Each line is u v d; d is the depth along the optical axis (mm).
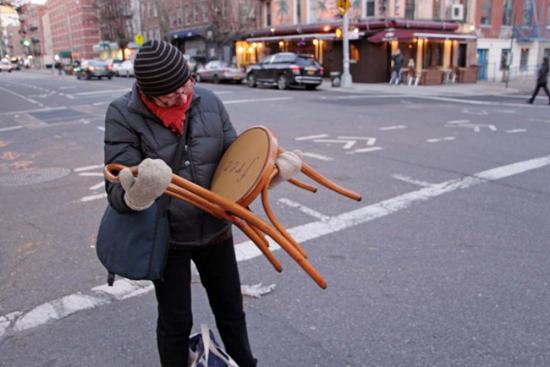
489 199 5676
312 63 22594
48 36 104125
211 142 2141
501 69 31812
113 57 61125
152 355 2932
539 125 11031
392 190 6086
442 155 7957
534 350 2895
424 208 5402
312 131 10484
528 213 5199
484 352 2885
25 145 9844
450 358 2838
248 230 1979
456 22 28812
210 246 2275
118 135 1991
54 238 4777
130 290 3705
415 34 25531
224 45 37188
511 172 6840
